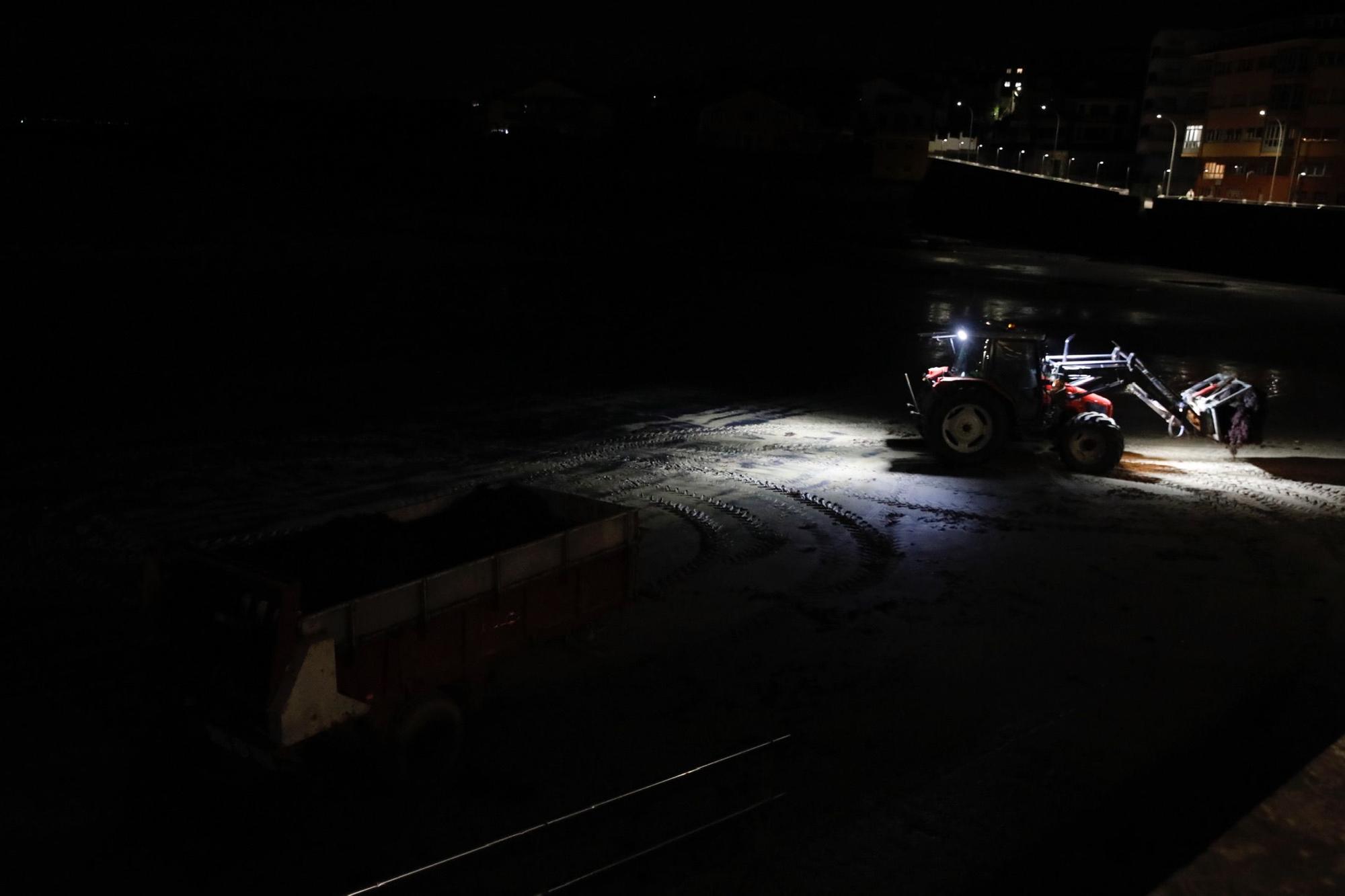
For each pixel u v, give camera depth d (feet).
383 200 195.42
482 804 18.47
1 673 22.88
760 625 27.07
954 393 43.21
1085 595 29.78
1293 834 5.20
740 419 52.85
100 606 26.73
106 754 19.74
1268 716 22.52
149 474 39.24
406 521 23.38
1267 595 30.09
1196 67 248.73
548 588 21.36
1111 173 294.05
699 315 88.94
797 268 128.36
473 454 44.01
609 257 130.62
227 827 17.57
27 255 103.14
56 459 40.93
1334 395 63.77
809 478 41.86
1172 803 18.88
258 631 16.89
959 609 28.50
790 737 21.12
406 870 16.44
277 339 69.72
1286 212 146.92
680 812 18.29
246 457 42.14
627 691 23.13
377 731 18.24
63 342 64.85
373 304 86.07
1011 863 16.96
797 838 17.56
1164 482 42.70
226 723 17.54
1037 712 22.48
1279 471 45.14
